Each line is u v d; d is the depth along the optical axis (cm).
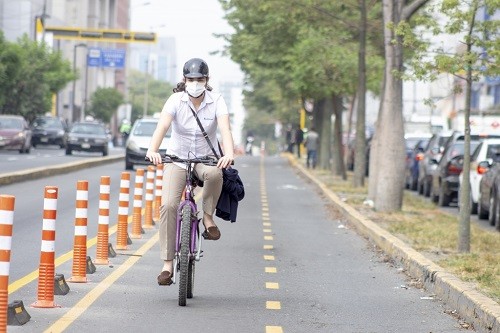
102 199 2970
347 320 2261
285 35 7944
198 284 2723
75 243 2602
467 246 3409
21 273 2706
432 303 2547
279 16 7400
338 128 8219
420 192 7206
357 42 7081
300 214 5219
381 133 5012
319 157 11075
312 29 7400
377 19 6956
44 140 13050
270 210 5397
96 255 2977
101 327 2039
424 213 5038
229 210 2364
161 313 2236
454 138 6166
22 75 13612
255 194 6612
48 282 2220
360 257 3494
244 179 8406
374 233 3919
